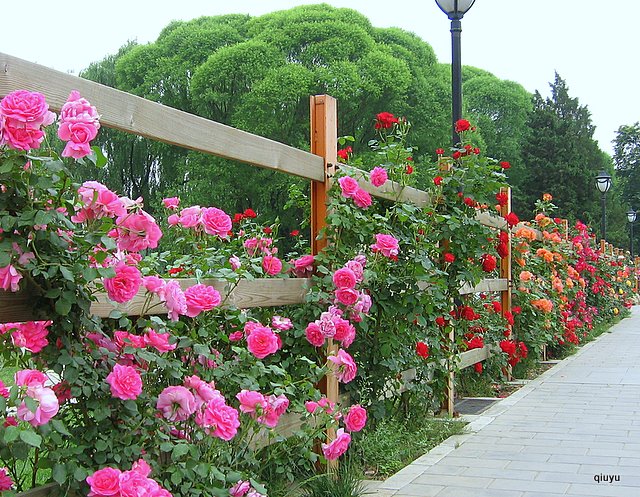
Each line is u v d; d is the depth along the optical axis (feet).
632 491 13.87
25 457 7.20
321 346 14.55
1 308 7.45
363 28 92.07
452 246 20.42
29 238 7.34
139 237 8.34
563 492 13.80
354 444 15.53
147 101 9.77
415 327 17.66
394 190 17.80
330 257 14.67
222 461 9.87
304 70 83.05
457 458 16.56
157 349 8.88
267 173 79.97
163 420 8.97
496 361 27.07
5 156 7.13
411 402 19.01
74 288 7.75
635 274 105.50
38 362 8.09
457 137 22.70
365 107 87.20
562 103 165.68
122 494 7.59
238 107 84.58
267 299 12.97
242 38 95.40
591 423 20.76
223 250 13.07
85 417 8.33
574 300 44.55
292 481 12.87
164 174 91.30
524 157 139.13
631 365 34.73
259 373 10.97
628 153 192.75
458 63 23.43
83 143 7.61
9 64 7.63
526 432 19.49
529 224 37.22
